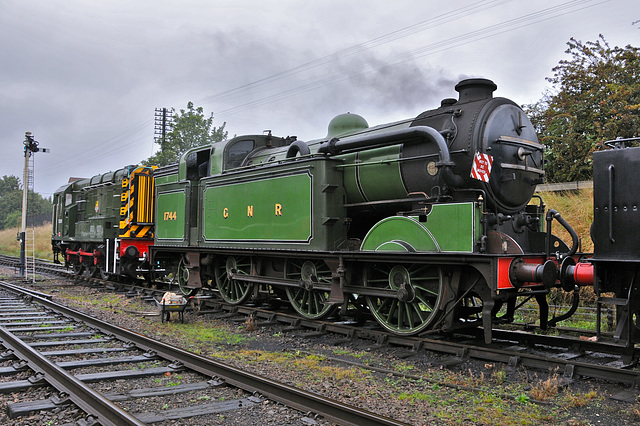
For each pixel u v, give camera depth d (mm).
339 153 8055
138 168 14641
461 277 6773
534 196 7680
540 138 15609
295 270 9250
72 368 5676
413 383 5379
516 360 5809
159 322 9133
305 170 8312
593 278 5582
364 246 7535
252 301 10469
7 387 4824
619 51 15125
